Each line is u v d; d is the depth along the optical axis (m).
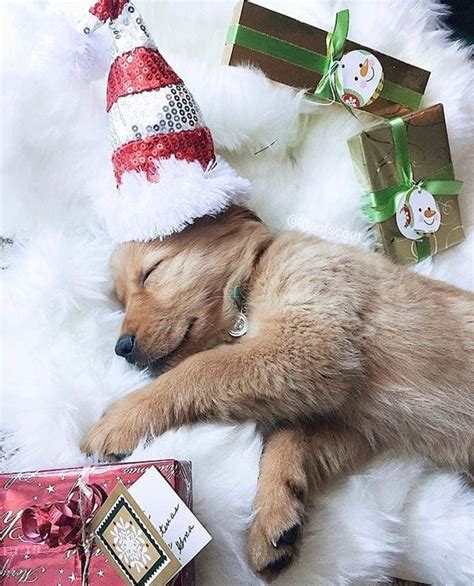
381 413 0.70
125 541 0.50
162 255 0.68
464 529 0.65
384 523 0.64
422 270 0.80
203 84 0.76
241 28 0.79
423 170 0.81
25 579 0.53
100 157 0.73
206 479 0.60
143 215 0.64
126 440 0.62
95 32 0.70
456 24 0.96
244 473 0.62
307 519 0.63
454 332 0.71
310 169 0.81
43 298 0.67
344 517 0.63
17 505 0.55
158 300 0.67
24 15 0.75
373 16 0.85
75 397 0.65
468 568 0.65
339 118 0.83
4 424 0.65
